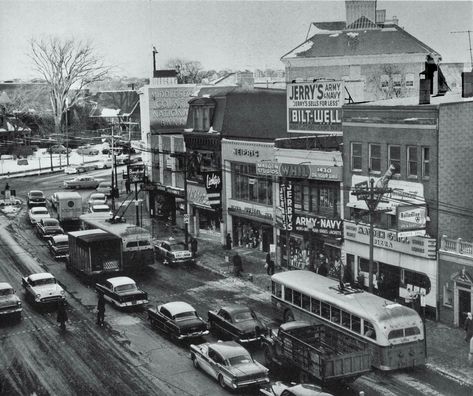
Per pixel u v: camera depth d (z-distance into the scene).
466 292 36.09
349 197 44.06
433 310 37.78
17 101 136.00
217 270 50.44
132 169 70.62
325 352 28.86
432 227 38.00
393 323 29.92
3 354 34.22
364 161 42.69
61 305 37.84
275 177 50.41
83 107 138.25
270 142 51.69
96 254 47.66
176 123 74.12
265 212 53.22
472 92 41.78
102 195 78.56
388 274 41.19
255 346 34.47
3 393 29.09
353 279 43.75
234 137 56.94
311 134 50.56
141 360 32.94
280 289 37.03
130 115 137.62
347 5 63.91
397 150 40.34
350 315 31.50
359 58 62.00
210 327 37.28
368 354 28.36
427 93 39.66
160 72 79.81
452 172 38.00
